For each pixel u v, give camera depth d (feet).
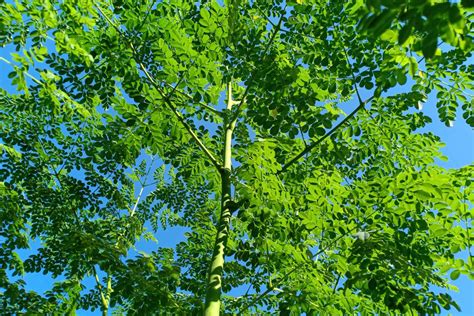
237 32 17.58
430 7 5.99
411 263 14.93
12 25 13.58
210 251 22.38
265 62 16.75
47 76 14.01
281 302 16.24
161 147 17.10
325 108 18.17
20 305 20.45
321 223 15.72
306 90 15.51
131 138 17.61
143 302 14.43
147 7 16.37
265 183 16.78
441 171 16.33
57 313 22.18
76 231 15.76
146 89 16.05
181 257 22.39
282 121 14.51
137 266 15.52
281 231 16.33
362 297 16.65
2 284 20.08
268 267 17.92
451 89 15.97
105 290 25.67
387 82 13.28
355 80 14.53
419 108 15.81
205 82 15.84
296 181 17.89
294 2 15.79
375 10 6.33
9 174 22.66
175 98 18.38
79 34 14.76
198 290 19.53
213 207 24.85
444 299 14.05
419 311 13.75
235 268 19.88
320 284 16.52
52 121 23.30
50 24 13.87
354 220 15.40
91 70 15.69
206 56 16.20
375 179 14.66
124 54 15.51
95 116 23.36
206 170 20.62
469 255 13.76
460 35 6.48
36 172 23.38
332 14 15.19
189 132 18.17
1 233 23.12
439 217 14.35
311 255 16.34
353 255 14.67
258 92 16.69
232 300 22.13
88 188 22.66
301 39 17.63
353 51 14.57
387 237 14.76
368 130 17.62
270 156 16.57
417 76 15.71
